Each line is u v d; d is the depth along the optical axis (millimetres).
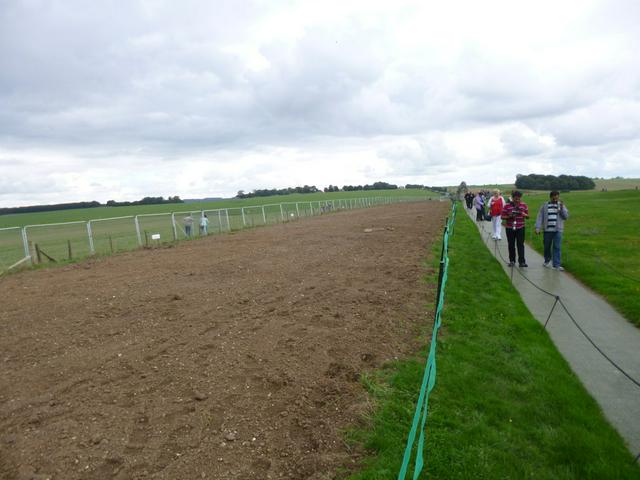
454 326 6902
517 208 11734
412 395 4707
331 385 4871
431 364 3861
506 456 3783
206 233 25297
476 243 16609
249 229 28109
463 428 4148
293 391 4723
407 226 25594
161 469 3453
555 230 11562
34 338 6613
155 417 4215
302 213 46562
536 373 5383
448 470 3566
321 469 3484
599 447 3947
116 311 7969
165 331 6715
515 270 11648
